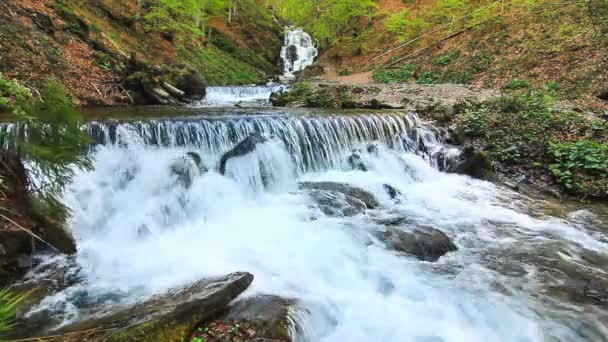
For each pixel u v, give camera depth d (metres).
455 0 23.20
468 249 5.68
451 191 8.24
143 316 3.51
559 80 14.09
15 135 4.05
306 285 4.55
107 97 11.01
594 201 7.78
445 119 11.12
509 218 6.89
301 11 33.12
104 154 6.52
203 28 24.70
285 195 7.44
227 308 3.85
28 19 11.11
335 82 22.39
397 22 25.38
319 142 8.85
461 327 4.06
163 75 13.09
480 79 16.95
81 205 5.65
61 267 4.62
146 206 6.17
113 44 14.73
